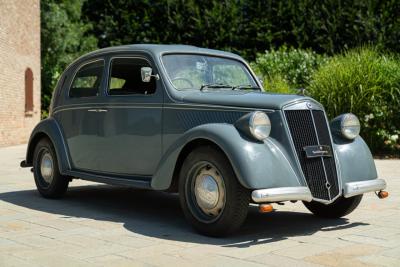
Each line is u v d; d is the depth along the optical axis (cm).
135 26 2778
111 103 726
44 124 834
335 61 1712
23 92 2169
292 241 571
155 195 888
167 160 623
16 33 2062
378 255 513
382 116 1550
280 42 2477
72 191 928
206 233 589
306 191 573
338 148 638
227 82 728
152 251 525
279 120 589
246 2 2559
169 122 655
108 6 2862
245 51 2514
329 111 1568
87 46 3422
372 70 1580
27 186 987
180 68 695
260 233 610
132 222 665
